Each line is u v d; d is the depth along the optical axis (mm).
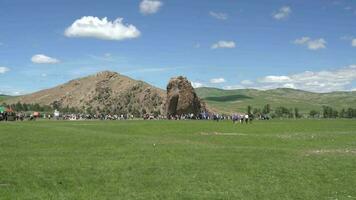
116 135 66938
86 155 43812
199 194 29594
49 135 63406
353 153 49438
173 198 28547
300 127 115750
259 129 104062
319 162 41531
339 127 117375
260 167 38531
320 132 92062
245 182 33125
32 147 50906
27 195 28453
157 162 39750
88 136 62781
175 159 41656
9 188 29828
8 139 56938
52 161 39406
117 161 39969
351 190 31562
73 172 34812
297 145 62188
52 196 28391
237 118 158625
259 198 29125
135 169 36469
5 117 147875
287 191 30938
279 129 105000
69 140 57594
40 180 32125
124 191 30031
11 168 35438
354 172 37156
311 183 33312
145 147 51344
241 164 39719
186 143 58688
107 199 28016
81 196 28531
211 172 36094
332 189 31734
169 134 85312
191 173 35625
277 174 36031
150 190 30438
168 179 33438
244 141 67688
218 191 30438
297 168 38375
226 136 76188
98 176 33750
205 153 46250
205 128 105000
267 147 56906
